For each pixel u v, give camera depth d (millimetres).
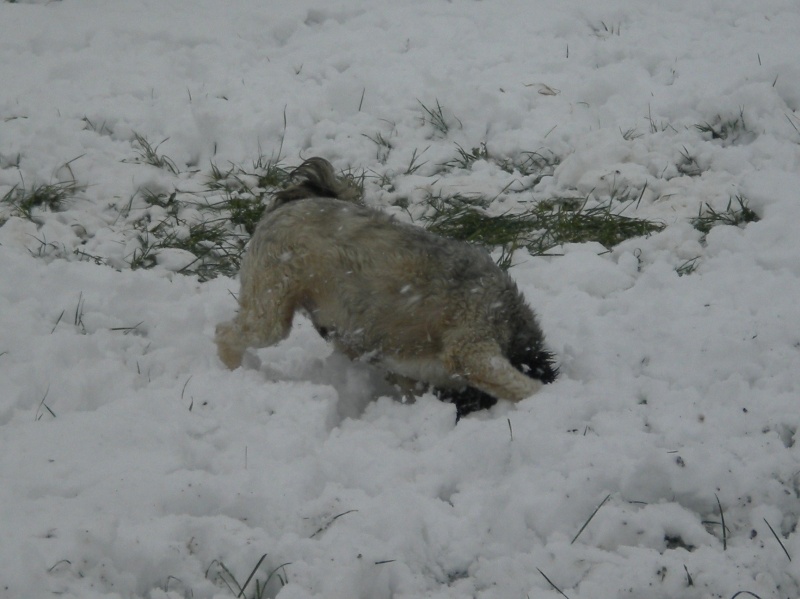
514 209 4129
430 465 3355
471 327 3506
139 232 4027
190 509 3258
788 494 3307
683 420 3420
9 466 3297
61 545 3148
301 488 3293
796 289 3732
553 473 3330
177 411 3439
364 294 3525
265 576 3180
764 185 4062
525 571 3199
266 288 3564
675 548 3254
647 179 4168
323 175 3652
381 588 3172
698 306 3715
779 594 3188
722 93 4449
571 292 3807
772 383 3498
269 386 3525
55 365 3523
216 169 4258
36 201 4102
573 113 4457
